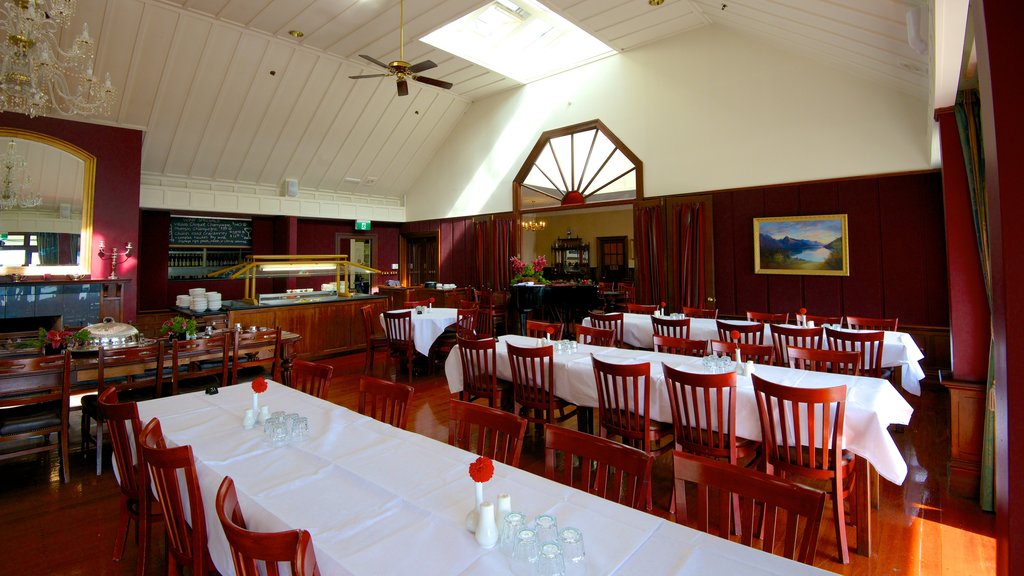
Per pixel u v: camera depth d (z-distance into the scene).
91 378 3.25
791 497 1.24
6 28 3.79
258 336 3.99
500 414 1.87
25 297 5.79
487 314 6.75
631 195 7.88
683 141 7.03
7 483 3.10
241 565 1.14
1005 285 1.19
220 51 6.66
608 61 7.82
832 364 3.27
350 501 1.49
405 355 5.66
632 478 1.48
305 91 7.82
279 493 1.54
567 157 8.57
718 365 3.00
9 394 2.92
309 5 5.94
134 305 6.73
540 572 1.05
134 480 2.10
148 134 7.27
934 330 5.26
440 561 1.18
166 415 2.32
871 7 3.54
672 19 6.62
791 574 1.10
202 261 9.50
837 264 5.82
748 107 6.46
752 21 5.60
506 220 9.23
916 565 2.25
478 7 6.01
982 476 2.73
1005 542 1.21
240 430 2.11
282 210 9.39
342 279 8.66
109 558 2.32
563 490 1.54
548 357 3.34
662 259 7.20
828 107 5.86
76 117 6.31
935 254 5.26
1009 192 1.19
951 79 2.74
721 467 1.38
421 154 10.36
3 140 5.89
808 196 6.02
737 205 6.56
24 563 2.28
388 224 11.47
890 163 5.49
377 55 7.43
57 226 6.22
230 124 7.76
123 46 6.02
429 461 1.78
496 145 9.40
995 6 1.22
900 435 3.89
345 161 9.55
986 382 2.88
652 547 1.23
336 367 6.37
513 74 8.49
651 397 2.92
